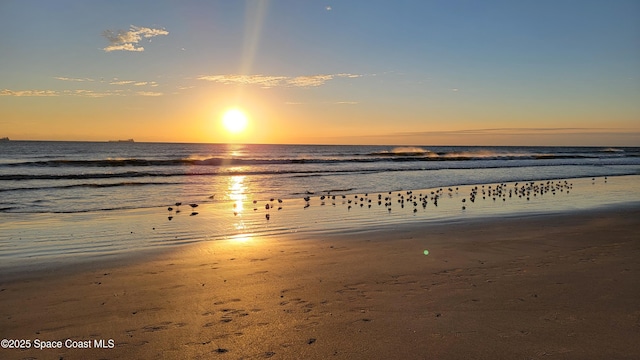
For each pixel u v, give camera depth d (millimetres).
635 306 6180
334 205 18156
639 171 40719
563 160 62594
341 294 6848
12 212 16062
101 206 17719
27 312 6156
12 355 4848
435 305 6301
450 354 4844
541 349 4922
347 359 4758
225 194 22016
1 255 9586
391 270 8203
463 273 7926
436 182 28859
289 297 6730
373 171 37812
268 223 13852
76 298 6742
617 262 8578
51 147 103812
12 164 38969
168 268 8492
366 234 11977
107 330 5535
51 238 11492
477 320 5738
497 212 16234
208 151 94062
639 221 13875
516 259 8930
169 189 23969
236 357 4812
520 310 6066
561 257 9039
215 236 11797
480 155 69375
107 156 62781
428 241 10938
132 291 7070
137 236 11773
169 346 5078
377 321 5742
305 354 4867
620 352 4836
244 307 6309
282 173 35250
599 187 26422
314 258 9227
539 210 16766
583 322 5633
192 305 6406
